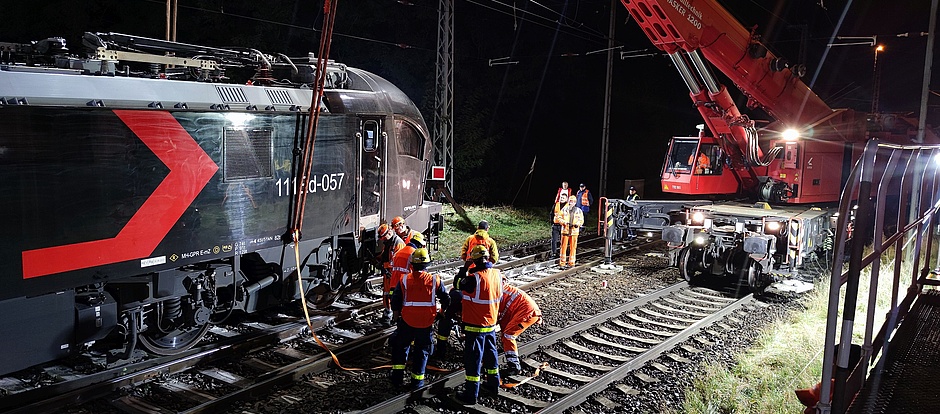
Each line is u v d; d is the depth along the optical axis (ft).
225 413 21.61
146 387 23.27
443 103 64.80
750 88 40.47
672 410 22.89
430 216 41.93
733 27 37.96
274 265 29.48
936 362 15.84
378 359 27.17
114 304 23.15
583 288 39.83
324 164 30.50
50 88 20.79
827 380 12.69
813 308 35.45
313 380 24.52
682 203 45.37
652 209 46.68
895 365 15.61
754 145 42.83
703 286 42.47
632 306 35.60
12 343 20.40
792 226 39.34
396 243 30.17
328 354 26.50
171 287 24.89
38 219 20.42
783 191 45.11
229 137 26.04
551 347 28.81
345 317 31.99
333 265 32.73
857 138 50.60
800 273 45.60
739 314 35.42
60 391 22.09
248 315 31.78
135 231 23.03
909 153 17.34
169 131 23.82
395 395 23.50
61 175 20.90
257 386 22.81
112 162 22.20
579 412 22.53
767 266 38.73
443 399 23.29
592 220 76.89
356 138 32.27
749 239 38.55
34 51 24.40
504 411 22.57
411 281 23.45
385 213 34.94
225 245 26.32
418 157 38.70
